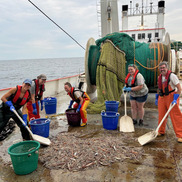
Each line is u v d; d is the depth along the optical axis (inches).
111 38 260.7
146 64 262.5
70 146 140.7
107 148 136.3
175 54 260.4
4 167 118.3
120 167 113.5
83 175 106.7
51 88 374.9
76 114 186.4
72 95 190.1
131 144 145.9
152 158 123.0
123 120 184.4
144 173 106.5
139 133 169.5
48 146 144.0
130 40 276.5
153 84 280.4
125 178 102.7
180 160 119.2
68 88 187.8
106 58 254.5
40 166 118.3
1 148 144.5
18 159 104.7
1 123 138.4
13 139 161.8
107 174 106.9
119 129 182.9
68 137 160.6
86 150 133.1
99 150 132.8
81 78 311.0
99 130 180.7
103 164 116.6
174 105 143.3
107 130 180.2
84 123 194.1
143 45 280.1
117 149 134.8
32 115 186.7
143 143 142.8
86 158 123.0
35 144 122.3
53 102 241.4
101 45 272.1
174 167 111.5
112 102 230.8
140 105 184.4
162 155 126.6
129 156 126.0
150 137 145.6
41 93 191.2
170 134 164.4
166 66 143.0
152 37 525.3
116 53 256.7
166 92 145.9
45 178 105.3
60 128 188.5
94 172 109.2
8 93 132.7
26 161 107.0
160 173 106.0
